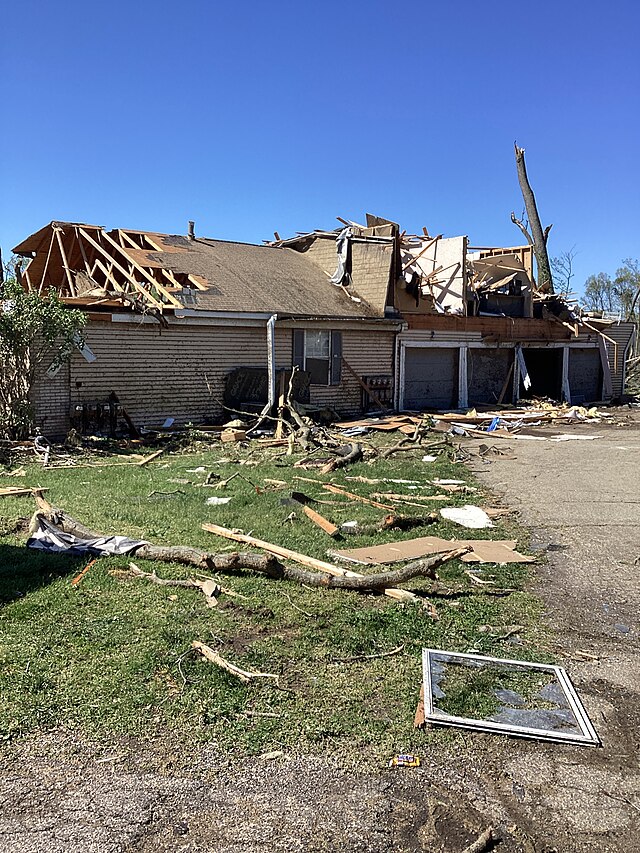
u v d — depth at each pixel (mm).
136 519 8359
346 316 20953
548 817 3443
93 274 21609
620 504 10289
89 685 4441
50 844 3139
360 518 8930
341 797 3521
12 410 14180
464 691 4531
